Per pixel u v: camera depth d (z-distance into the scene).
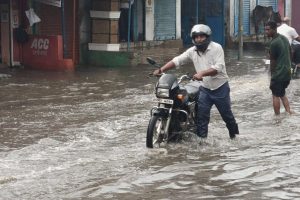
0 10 21.05
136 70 21.05
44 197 6.79
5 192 6.96
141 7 25.72
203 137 9.58
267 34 12.09
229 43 31.17
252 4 33.66
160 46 26.48
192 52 9.44
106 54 22.59
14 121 11.66
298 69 18.11
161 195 6.84
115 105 13.57
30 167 8.12
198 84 10.20
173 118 9.45
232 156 8.73
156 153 8.91
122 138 10.06
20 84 17.05
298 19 35.78
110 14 22.45
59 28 22.27
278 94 12.09
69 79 18.31
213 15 30.41
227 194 6.85
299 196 6.75
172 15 27.61
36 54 21.19
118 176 7.65
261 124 11.27
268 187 7.11
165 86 9.24
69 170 7.94
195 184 7.28
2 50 21.19
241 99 14.51
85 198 6.76
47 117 12.07
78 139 10.02
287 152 8.95
